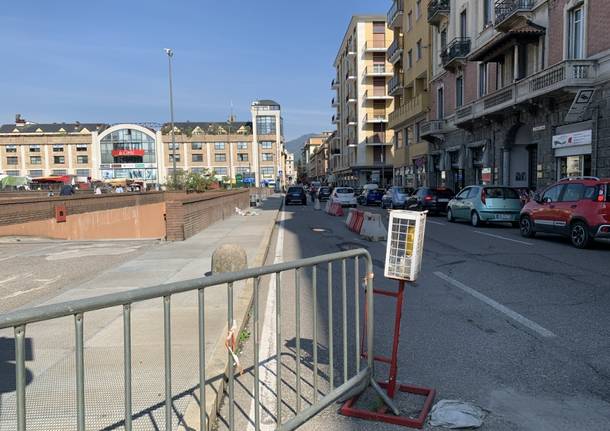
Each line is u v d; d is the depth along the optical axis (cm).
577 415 367
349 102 7569
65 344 497
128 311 245
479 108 2666
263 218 2367
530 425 353
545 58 2219
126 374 247
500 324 591
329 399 355
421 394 399
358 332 395
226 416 368
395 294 387
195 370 423
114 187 6969
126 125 10488
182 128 11925
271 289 796
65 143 10475
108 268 955
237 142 10906
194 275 866
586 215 1206
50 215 1781
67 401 365
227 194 2591
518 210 1841
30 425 328
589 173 1905
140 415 343
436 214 2611
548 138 2158
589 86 1859
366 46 6856
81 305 219
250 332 566
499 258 1080
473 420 353
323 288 810
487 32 2783
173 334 523
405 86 4550
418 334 560
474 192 1934
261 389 412
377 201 4069
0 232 1496
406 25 4488
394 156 5122
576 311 639
